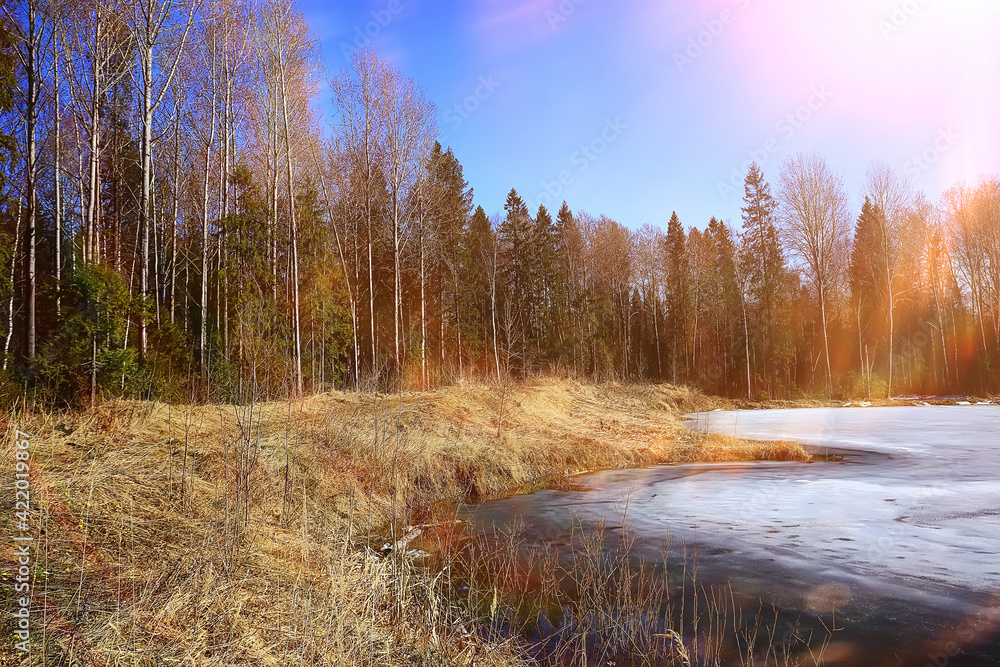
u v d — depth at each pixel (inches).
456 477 416.2
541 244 1749.5
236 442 308.8
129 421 328.8
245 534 217.5
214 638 142.0
